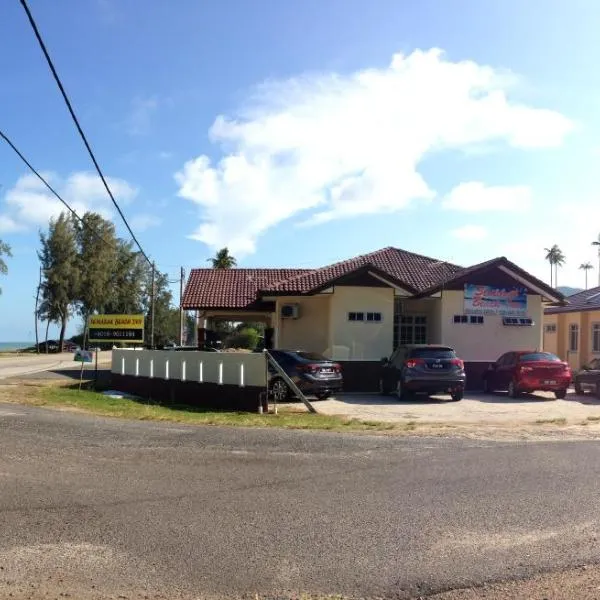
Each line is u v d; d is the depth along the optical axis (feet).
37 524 20.33
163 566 16.97
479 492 24.38
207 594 15.37
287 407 58.54
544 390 67.10
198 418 47.50
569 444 35.42
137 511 21.79
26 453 31.73
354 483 25.82
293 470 28.19
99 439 36.22
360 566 17.06
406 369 63.52
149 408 54.95
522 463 29.73
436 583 16.03
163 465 29.14
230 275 108.99
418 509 22.13
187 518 21.04
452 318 78.38
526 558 17.61
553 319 118.42
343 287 75.97
